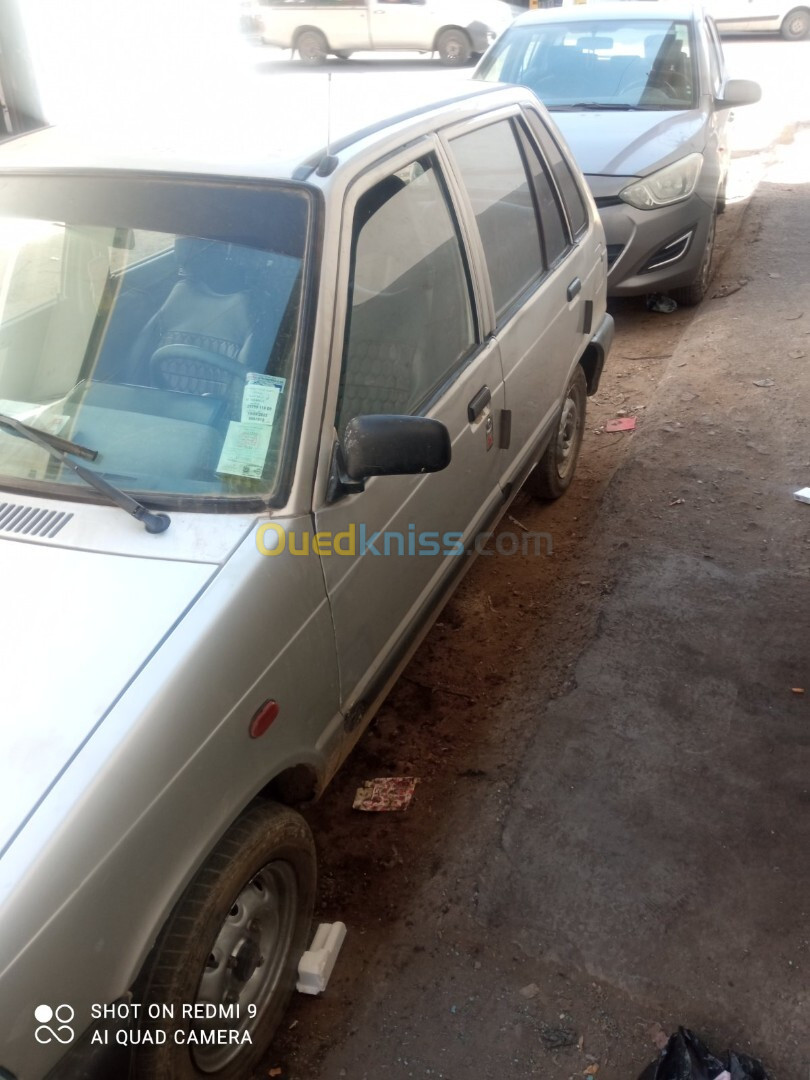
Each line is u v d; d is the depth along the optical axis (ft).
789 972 8.22
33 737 5.66
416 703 11.64
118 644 6.12
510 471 11.94
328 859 9.61
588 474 16.76
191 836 6.13
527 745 10.76
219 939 6.95
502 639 12.69
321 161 8.20
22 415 7.75
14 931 5.04
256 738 6.77
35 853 5.21
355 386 8.02
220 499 7.10
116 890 5.56
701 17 24.90
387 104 10.34
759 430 16.96
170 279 7.88
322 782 8.11
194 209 7.99
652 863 9.25
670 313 23.52
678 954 8.43
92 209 8.20
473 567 14.25
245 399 7.43
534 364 12.25
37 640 6.16
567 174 14.52
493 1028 7.98
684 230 21.06
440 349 9.73
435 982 8.37
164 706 5.89
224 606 6.41
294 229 7.75
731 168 33.47
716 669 11.64
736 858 9.25
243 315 7.63
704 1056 7.48
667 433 17.17
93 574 6.59
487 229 11.10
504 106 12.44
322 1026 8.10
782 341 20.02
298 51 63.10
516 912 8.90
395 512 8.64
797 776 10.10
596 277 15.21
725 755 10.43
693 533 14.33
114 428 7.52
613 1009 8.06
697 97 22.93
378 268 8.54
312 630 7.41
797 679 11.41
